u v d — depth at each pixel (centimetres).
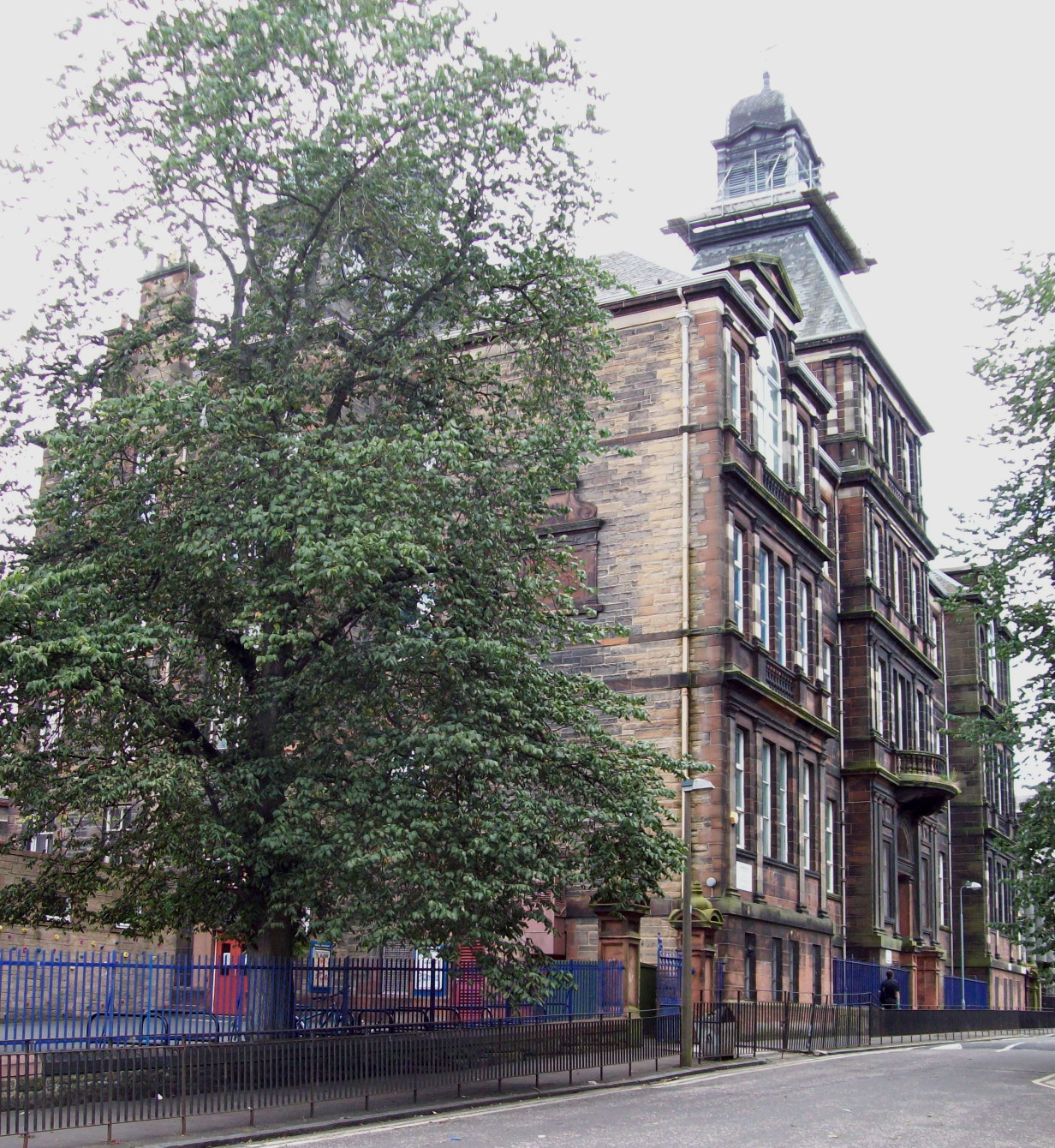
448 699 2095
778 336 4209
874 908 4612
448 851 1967
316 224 2259
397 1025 2158
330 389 2345
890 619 5144
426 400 2411
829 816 4500
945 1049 3447
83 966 1664
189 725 2147
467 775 2075
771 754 3803
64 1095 1545
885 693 5056
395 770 2031
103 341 2267
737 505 3628
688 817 2931
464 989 2347
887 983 4072
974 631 6694
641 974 2869
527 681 2195
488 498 2238
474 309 2380
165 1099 1641
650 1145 1494
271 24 2088
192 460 2172
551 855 2162
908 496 5612
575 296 2388
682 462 3575
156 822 2141
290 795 1998
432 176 2222
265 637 1950
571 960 3138
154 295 2484
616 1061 2495
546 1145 1488
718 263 5628
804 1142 1527
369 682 2106
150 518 2125
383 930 1931
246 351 2286
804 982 3791
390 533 1908
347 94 2164
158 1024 1755
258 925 2170
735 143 5881
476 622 2150
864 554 4900
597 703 2455
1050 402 2688
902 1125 1700
